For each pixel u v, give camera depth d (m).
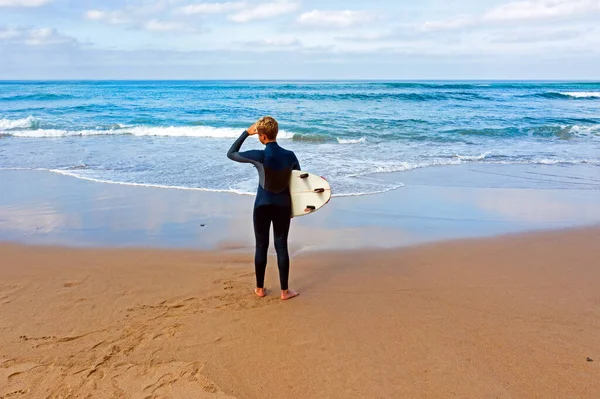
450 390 2.75
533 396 2.69
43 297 4.07
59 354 3.13
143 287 4.32
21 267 4.83
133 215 6.87
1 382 2.81
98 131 16.59
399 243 5.65
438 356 3.10
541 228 6.21
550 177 9.55
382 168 10.23
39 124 18.48
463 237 5.86
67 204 7.49
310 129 16.30
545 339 3.31
